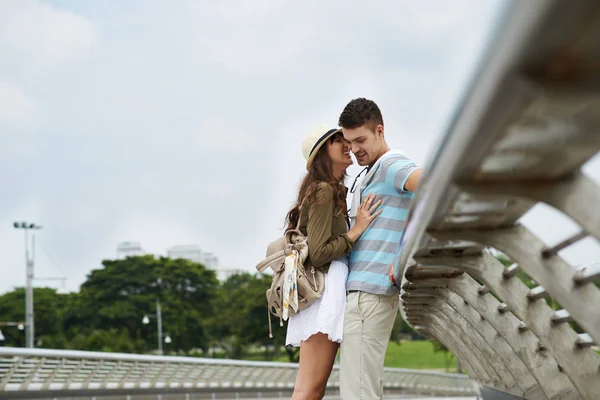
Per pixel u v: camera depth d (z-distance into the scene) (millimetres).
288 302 5016
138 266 112938
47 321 109688
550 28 1271
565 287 3113
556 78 1459
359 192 5215
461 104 1812
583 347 4047
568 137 1838
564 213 2355
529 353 5242
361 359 5023
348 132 5062
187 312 112062
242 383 39719
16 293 110562
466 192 2377
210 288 118125
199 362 33938
